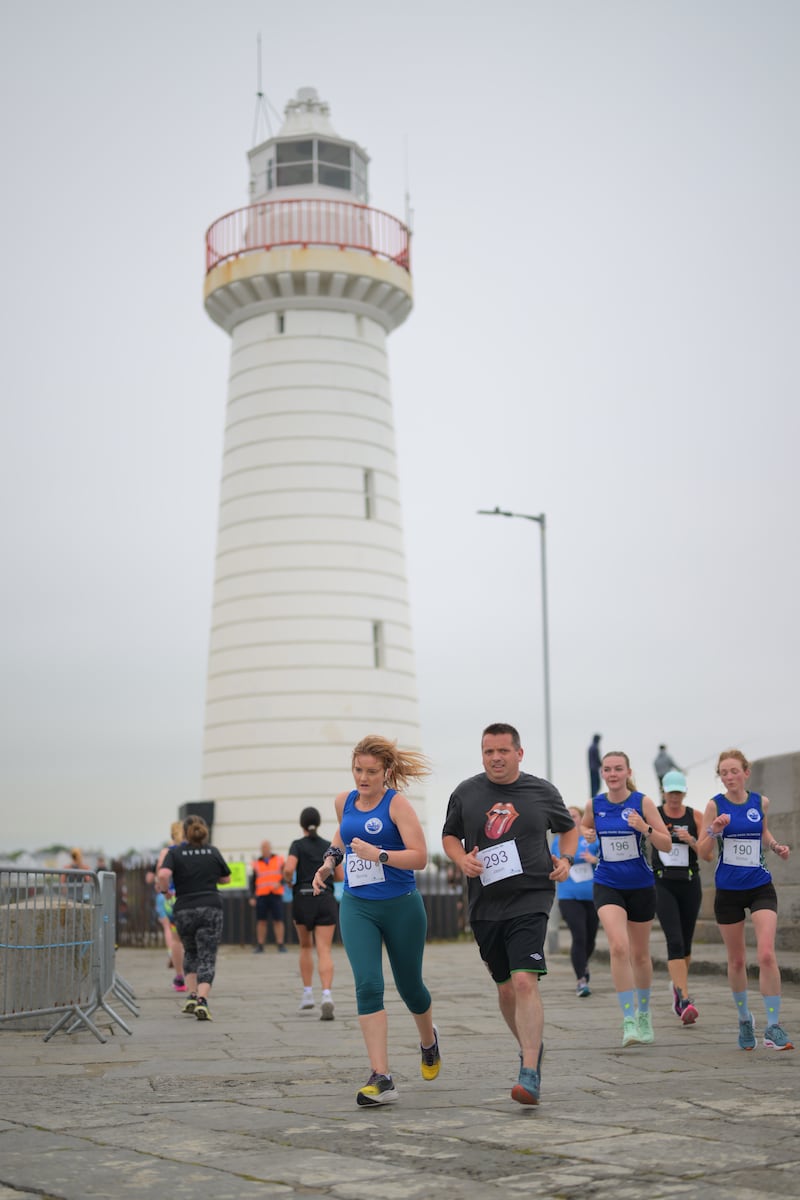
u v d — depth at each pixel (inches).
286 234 1412.4
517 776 352.5
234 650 1376.7
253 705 1353.3
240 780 1347.2
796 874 727.1
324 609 1365.7
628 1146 274.4
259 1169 263.3
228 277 1421.0
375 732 1364.4
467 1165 261.7
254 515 1395.2
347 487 1402.6
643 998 451.8
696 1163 256.2
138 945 1279.5
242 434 1425.9
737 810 439.2
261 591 1373.0
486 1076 387.9
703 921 851.4
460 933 1296.8
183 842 612.1
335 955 1087.6
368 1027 345.1
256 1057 449.4
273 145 1441.9
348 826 356.8
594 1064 401.1
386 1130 301.7
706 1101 328.5
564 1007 581.6
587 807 461.4
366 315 1450.5
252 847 1331.2
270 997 690.8
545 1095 344.8
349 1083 381.7
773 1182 239.0
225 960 1035.9
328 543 1380.4
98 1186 251.1
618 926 443.8
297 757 1336.1
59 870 533.3
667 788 512.4
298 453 1397.6
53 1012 511.5
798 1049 427.5
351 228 1425.9
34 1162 273.7
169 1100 355.9
